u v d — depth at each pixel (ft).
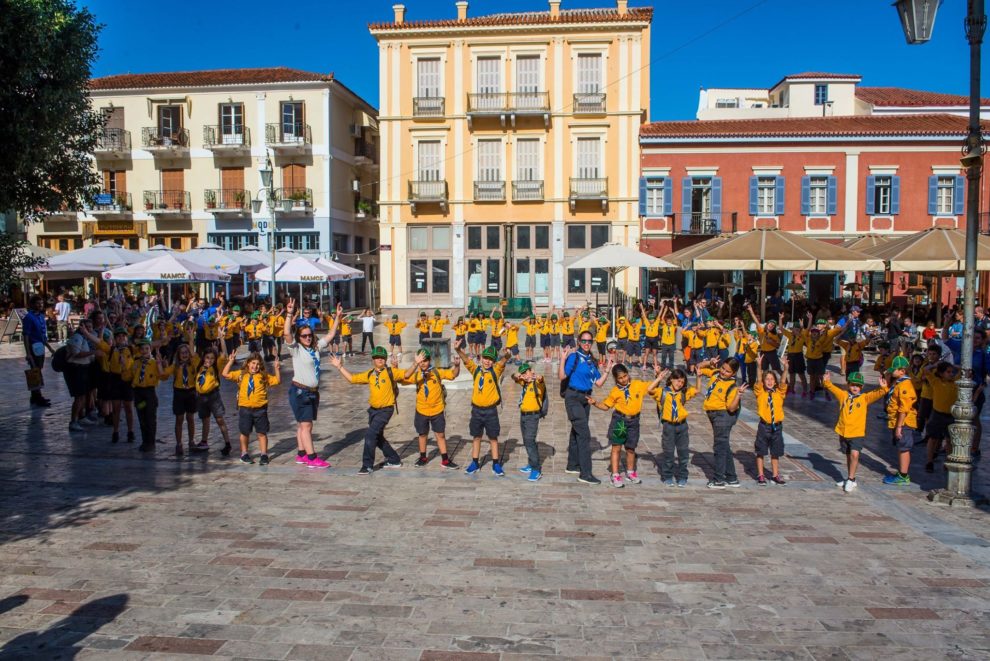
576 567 21.16
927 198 115.24
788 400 52.75
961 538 23.95
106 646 16.34
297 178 133.69
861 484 30.91
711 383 30.53
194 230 135.85
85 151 38.52
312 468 32.99
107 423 42.70
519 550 22.54
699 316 74.28
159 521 25.16
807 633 17.11
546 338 76.13
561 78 124.47
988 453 36.76
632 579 20.29
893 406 31.42
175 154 134.10
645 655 16.05
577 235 126.93
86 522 25.00
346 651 16.15
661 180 121.49
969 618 17.97
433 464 33.83
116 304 83.35
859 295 106.22
